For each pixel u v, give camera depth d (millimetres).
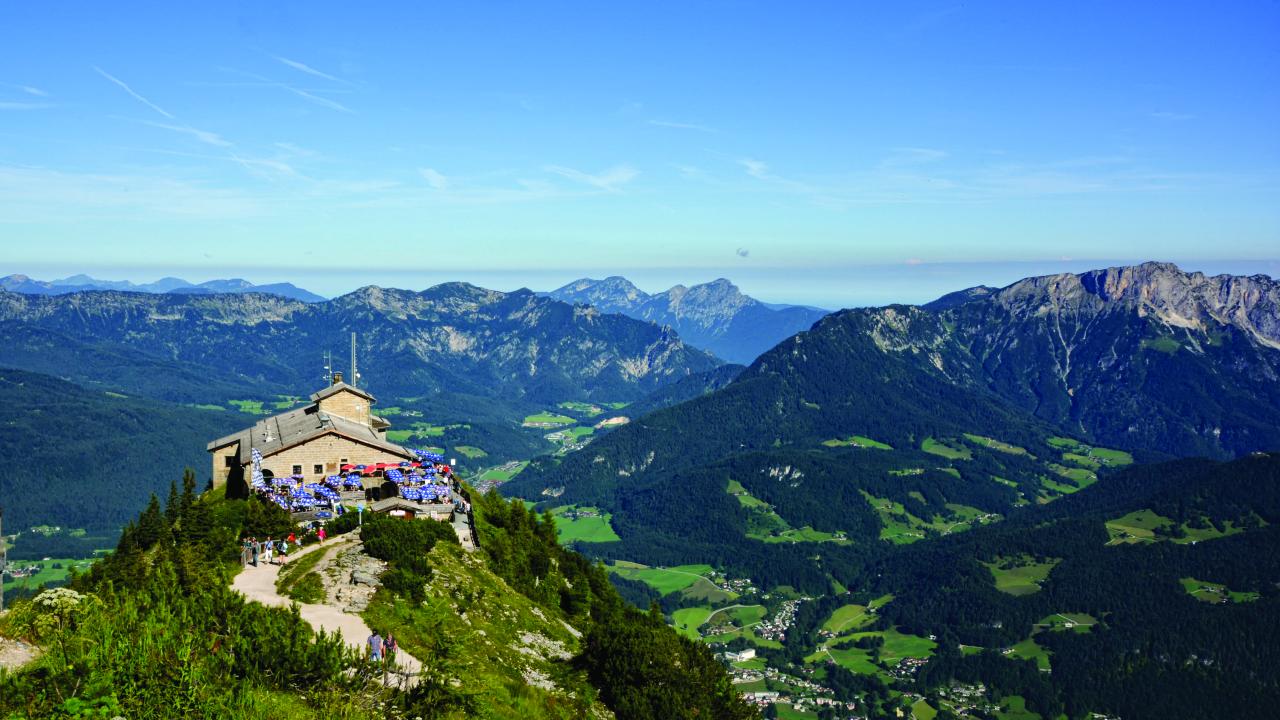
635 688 56969
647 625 99812
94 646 32562
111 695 29562
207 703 31328
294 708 34406
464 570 75312
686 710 55906
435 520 94000
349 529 87875
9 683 29516
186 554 57469
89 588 58906
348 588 61188
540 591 93812
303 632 39625
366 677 38406
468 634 58562
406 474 110625
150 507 81062
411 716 37781
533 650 63906
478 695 44406
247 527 81438
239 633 37562
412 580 62750
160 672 32031
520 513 120438
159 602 39250
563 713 50938
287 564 70688
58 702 29219
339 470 111625
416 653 50594
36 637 34594
